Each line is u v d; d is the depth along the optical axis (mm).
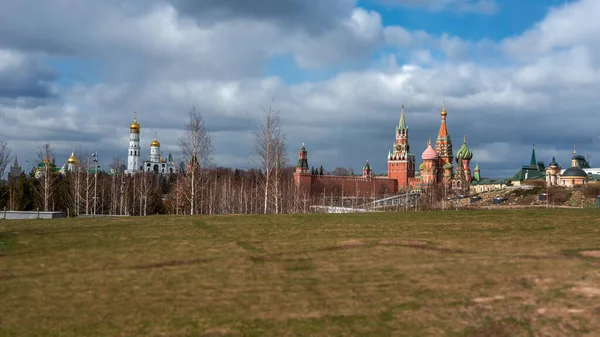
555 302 17609
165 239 30688
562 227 34781
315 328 15641
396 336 15008
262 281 20906
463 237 30734
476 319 16281
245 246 28250
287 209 108000
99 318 16703
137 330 15617
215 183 101125
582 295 18234
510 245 27953
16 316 16953
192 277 21625
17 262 24625
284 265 23672
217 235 32188
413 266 23109
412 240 29625
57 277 21812
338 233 32656
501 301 17906
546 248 26891
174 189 102500
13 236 31672
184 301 18391
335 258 25016
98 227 36281
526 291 18953
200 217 43469
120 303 18234
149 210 109812
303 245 28422
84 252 26844
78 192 85688
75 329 15750
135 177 122562
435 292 19109
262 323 16109
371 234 32094
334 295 18922
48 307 17859
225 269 22938
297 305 17812
